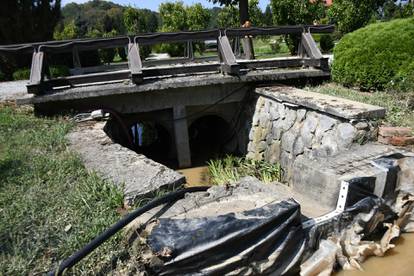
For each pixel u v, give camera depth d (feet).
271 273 8.26
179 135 21.02
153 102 20.03
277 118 18.71
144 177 10.71
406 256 10.33
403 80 17.03
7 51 18.61
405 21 18.03
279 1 45.96
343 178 10.36
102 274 7.22
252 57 31.81
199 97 20.83
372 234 11.16
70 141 14.23
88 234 7.96
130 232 8.05
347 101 15.58
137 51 19.80
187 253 7.47
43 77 18.42
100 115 17.44
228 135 24.50
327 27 22.81
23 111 18.30
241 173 18.49
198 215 8.71
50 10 38.50
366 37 18.99
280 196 9.74
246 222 7.98
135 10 68.08
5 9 35.81
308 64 22.02
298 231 8.84
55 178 10.65
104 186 9.96
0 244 7.84
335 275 9.51
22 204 9.18
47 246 7.80
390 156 12.01
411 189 11.64
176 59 31.42
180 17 62.69
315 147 15.53
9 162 11.78
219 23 61.31
